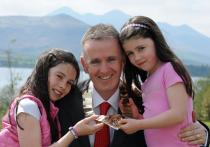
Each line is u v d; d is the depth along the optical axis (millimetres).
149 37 1985
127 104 2072
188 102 1979
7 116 1914
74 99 2051
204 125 2053
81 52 2070
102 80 2027
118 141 1991
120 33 2014
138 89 2129
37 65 1948
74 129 1843
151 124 1883
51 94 1949
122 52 2037
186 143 1963
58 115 2018
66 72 1946
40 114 1865
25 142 1801
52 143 1908
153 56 1995
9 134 1858
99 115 1951
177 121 1908
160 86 1976
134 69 2094
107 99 2074
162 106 1964
